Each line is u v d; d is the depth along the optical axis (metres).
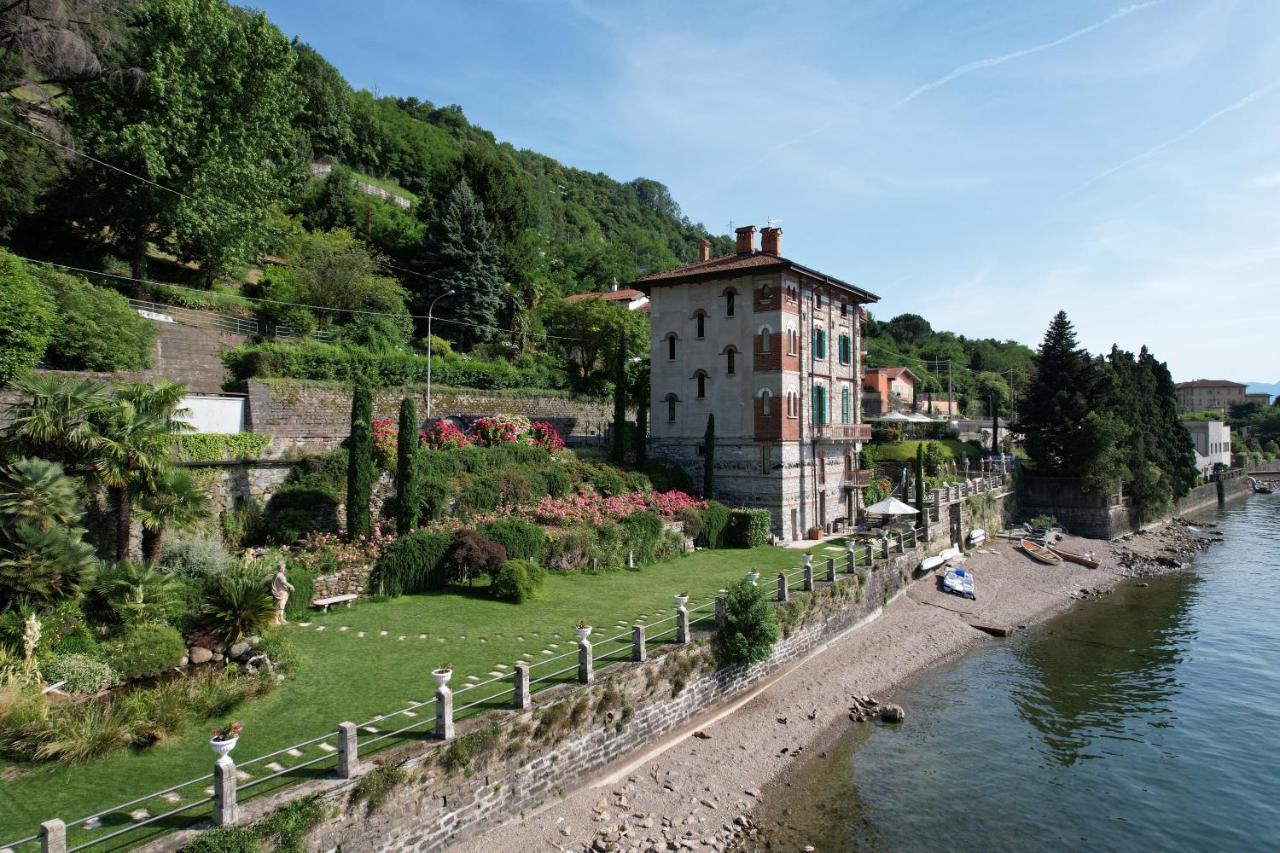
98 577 18.83
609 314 58.25
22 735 14.45
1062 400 65.31
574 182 189.75
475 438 38.78
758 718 23.97
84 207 39.50
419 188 103.50
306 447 30.45
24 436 19.19
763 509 42.12
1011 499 63.06
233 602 19.47
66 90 38.16
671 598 28.16
